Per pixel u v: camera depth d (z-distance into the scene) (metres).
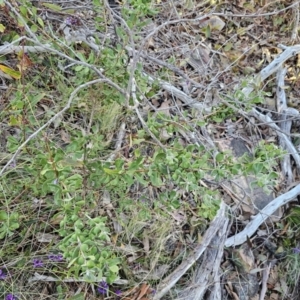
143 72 2.27
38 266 1.78
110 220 1.98
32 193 1.75
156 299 1.93
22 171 1.81
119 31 1.82
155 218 2.04
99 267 1.27
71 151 1.47
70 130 2.02
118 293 1.88
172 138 2.26
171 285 1.96
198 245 2.10
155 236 2.02
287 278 2.35
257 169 1.61
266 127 2.75
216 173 1.63
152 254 2.00
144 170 1.50
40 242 1.82
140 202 1.97
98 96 1.97
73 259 1.23
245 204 2.40
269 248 2.39
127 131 2.18
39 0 2.14
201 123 2.02
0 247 1.76
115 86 1.61
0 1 1.58
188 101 2.48
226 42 3.08
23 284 1.77
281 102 2.91
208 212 1.71
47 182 1.33
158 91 2.45
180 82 2.63
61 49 1.97
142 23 1.87
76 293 1.82
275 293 2.32
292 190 2.47
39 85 2.15
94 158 1.68
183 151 1.53
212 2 3.13
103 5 1.85
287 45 3.30
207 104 2.47
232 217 2.29
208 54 2.99
